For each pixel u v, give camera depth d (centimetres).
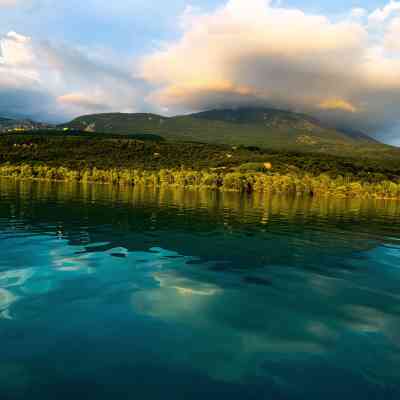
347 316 972
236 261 1544
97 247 1697
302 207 5475
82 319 881
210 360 716
